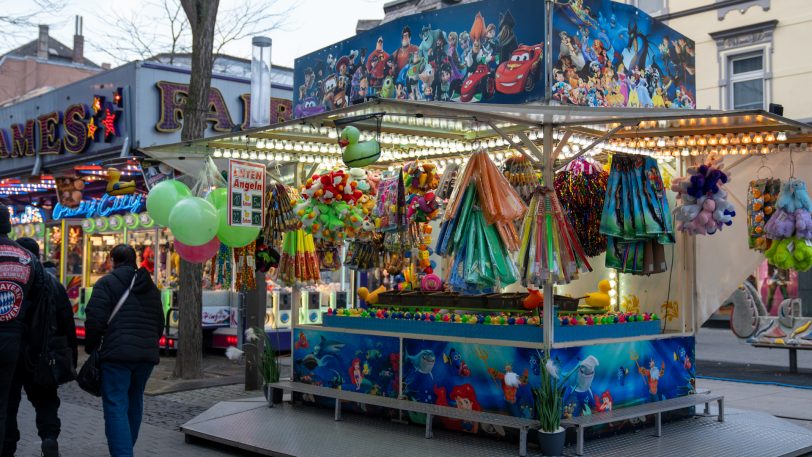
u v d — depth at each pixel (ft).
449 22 29.14
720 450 20.67
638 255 24.26
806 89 59.26
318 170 30.07
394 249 26.81
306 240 27.99
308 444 21.59
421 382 23.72
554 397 19.76
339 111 20.04
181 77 49.88
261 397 29.91
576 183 25.12
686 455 20.11
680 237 26.43
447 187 24.43
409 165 25.05
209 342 46.52
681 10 66.03
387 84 32.53
